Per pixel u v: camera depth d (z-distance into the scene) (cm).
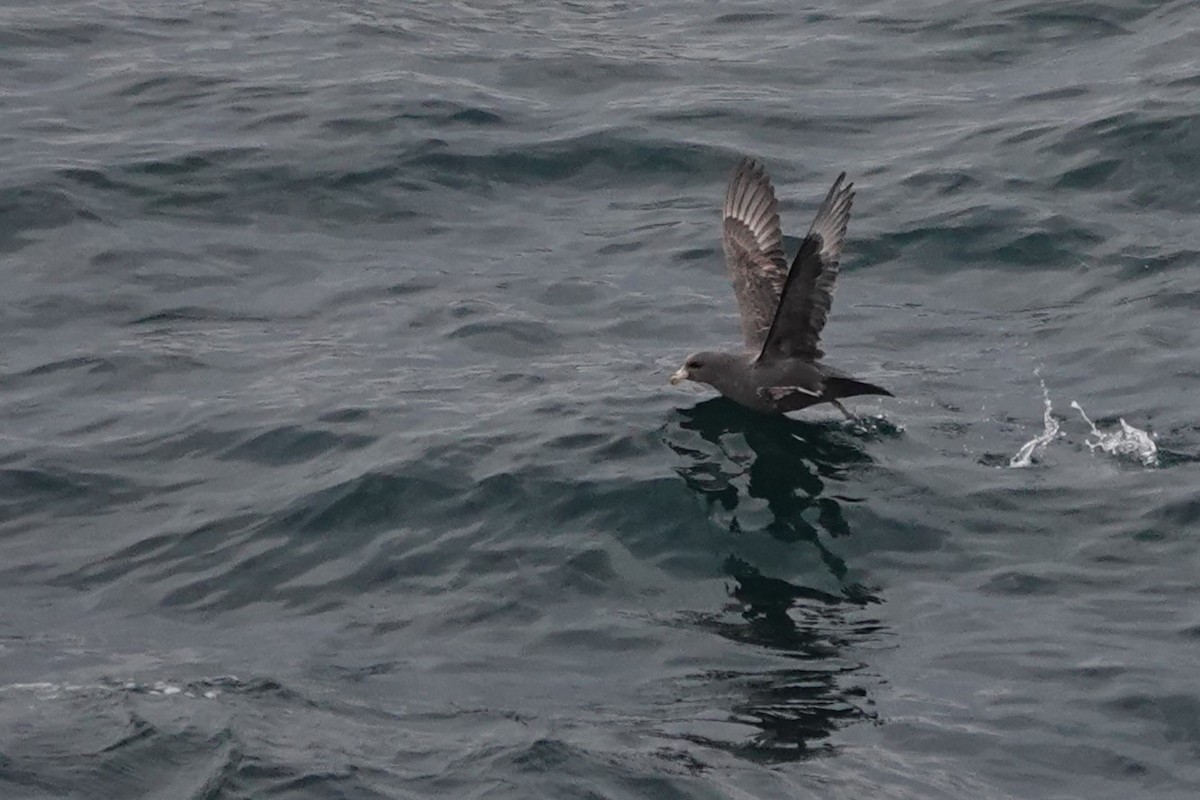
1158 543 1575
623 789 1247
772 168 2436
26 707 1362
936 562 1560
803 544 1582
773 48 2858
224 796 1235
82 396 1928
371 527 1639
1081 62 2667
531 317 2081
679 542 1589
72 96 2655
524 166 2459
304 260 2253
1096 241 2188
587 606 1512
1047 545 1581
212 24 2939
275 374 1961
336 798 1234
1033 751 1304
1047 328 2020
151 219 2328
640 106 2623
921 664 1416
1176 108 2409
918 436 1762
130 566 1619
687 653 1438
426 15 3006
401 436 1777
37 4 2961
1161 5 2786
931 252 2214
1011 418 1805
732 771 1273
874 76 2725
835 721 1340
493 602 1521
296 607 1541
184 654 1467
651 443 1734
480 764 1274
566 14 3047
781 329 1698
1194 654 1416
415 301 2138
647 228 2314
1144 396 1834
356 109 2581
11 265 2212
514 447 1734
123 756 1283
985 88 2642
